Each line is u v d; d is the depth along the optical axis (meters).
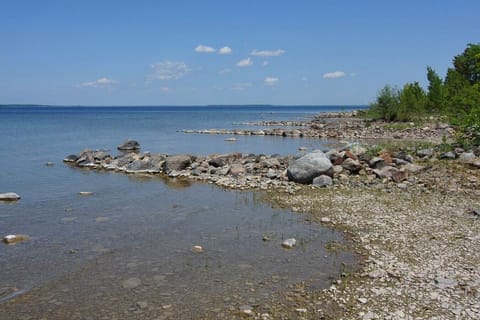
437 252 10.98
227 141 45.72
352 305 8.34
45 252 11.48
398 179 19.44
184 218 14.83
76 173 24.94
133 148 38.22
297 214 15.04
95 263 10.67
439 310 8.00
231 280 9.62
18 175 24.25
